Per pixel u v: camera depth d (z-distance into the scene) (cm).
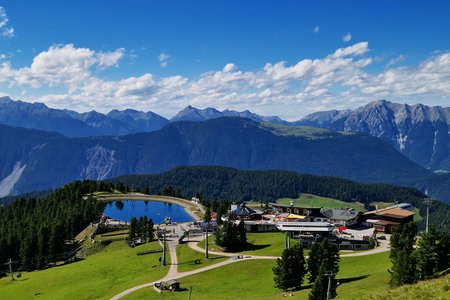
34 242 18700
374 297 6103
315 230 14538
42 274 15575
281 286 9950
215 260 13562
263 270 12075
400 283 8112
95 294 11631
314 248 10219
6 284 14950
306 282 10712
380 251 12775
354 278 9750
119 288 11800
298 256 10031
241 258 13375
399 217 16162
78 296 11650
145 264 14150
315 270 10106
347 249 13325
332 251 9919
